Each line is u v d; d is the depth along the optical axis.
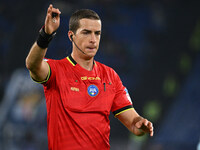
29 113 49.62
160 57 66.62
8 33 59.06
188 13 67.69
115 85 9.52
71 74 8.80
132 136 56.09
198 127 59.66
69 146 8.41
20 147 46.94
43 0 59.44
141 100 64.44
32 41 58.94
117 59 64.19
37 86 51.09
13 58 58.25
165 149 57.75
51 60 8.93
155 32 67.25
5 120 48.91
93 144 8.55
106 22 64.19
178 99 64.62
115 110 9.62
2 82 56.31
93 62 9.34
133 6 65.81
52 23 7.86
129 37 65.38
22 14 59.06
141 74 65.31
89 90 8.77
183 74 66.50
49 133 8.62
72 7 61.62
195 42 67.25
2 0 58.50
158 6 67.00
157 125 61.84
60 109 8.53
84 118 8.54
